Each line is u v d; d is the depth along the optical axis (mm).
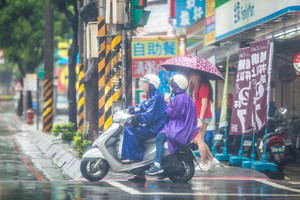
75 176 17297
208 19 25359
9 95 148625
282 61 22047
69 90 31719
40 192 12031
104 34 17203
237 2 20703
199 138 15789
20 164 21359
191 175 13859
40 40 53219
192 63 15484
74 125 30828
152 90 13875
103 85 17469
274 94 23312
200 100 15742
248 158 17734
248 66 16750
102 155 14070
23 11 52688
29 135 38188
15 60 56781
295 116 20922
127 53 17344
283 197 11688
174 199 11352
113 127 14156
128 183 13797
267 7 17812
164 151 13734
